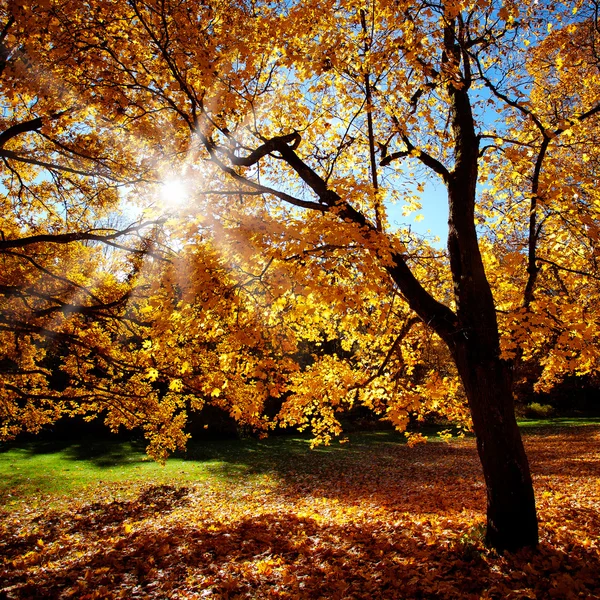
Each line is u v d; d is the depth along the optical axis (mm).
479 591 4086
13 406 9086
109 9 4297
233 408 5973
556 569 4316
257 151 5555
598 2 6320
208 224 3994
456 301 5473
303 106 6047
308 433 24594
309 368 6316
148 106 5504
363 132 6633
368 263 3875
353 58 5457
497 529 4852
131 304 7168
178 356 6855
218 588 4680
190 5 4375
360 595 4242
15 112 6438
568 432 22531
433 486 11961
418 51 4848
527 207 6273
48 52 4359
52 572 5562
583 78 7148
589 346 4336
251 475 14461
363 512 8812
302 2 4598
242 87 4867
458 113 6086
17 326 6180
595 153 7133
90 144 5926
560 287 6418
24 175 7641
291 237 3777
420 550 5281
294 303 4148
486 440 4969
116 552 6168
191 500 11430
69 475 13688
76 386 8578
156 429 9344
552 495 8836
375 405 6082
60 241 5363
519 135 6648
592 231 4367
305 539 6277
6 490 11750
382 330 6223
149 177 5762
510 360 5102
